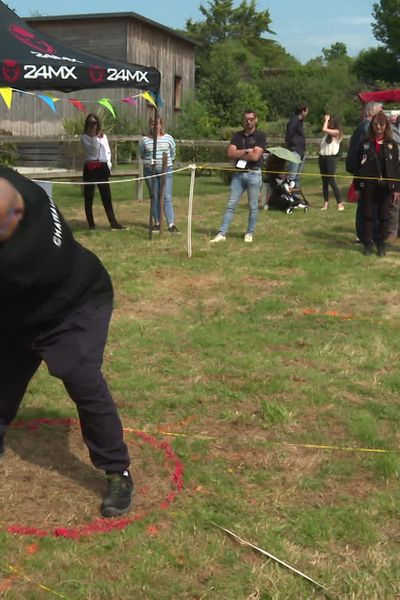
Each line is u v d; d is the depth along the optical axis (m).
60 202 14.79
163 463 4.03
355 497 3.70
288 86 46.66
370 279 8.22
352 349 5.91
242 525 3.44
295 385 5.17
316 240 10.61
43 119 25.97
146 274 8.36
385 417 4.68
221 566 3.14
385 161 9.09
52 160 18.78
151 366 5.49
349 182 19.23
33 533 3.34
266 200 13.99
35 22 27.47
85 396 3.44
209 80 33.72
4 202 3.00
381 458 4.06
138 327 6.38
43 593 2.95
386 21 60.47
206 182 20.11
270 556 3.19
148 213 13.48
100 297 3.49
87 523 3.46
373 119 9.09
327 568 3.12
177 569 3.12
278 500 3.65
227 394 4.97
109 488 3.57
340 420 4.62
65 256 3.28
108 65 9.43
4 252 3.08
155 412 4.68
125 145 21.98
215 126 30.45
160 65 29.38
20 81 8.77
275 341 6.07
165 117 29.88
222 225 10.38
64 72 9.02
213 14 82.69
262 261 9.06
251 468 3.99
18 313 3.29
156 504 3.63
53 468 3.95
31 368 3.69
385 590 2.99
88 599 2.92
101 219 12.64
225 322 6.57
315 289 7.76
